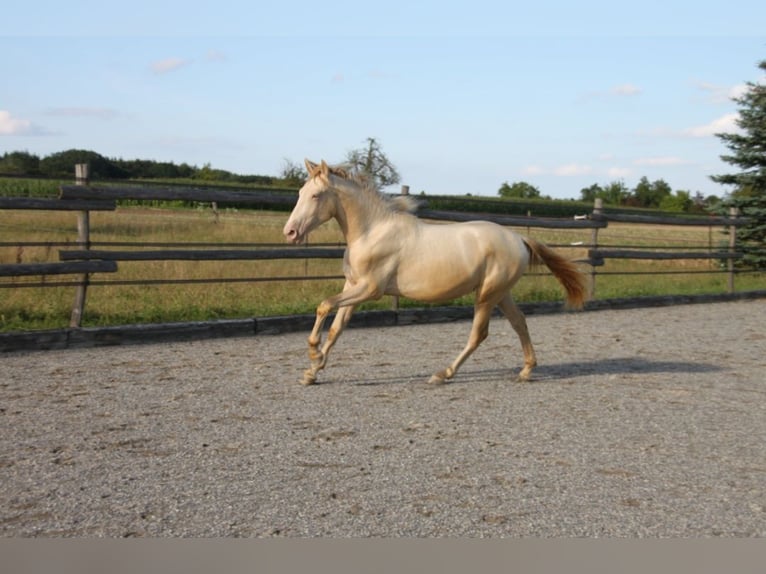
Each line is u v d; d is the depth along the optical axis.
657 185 64.50
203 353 8.37
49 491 4.20
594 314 12.93
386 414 6.00
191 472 4.54
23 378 6.93
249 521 3.85
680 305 14.74
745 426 5.95
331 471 4.61
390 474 4.57
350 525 3.82
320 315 6.79
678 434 5.66
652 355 9.12
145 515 3.91
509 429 5.66
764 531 3.88
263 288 12.31
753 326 11.99
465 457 4.95
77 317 8.77
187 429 5.44
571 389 7.12
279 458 4.84
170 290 11.55
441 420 5.87
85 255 8.67
